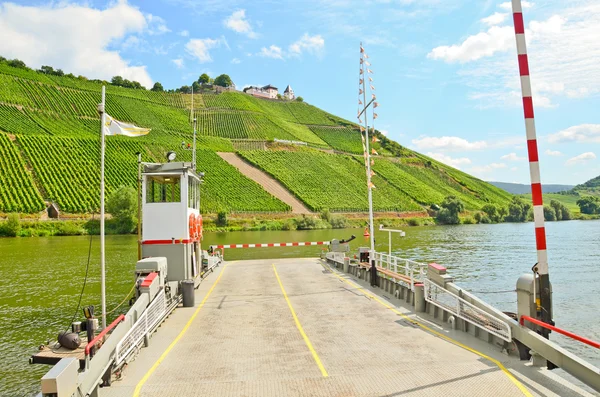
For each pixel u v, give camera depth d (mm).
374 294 18172
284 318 14359
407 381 8586
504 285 29109
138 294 13117
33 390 12664
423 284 14930
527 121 9531
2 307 22547
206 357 10477
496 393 7918
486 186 165125
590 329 19625
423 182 139250
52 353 9898
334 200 103000
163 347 11359
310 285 20828
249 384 8664
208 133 141125
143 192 17516
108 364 8609
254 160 117688
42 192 77312
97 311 21266
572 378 11453
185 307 16328
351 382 8625
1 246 51438
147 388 8562
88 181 83750
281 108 192375
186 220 17438
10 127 99562
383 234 73625
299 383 8648
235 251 47812
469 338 11539
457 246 52656
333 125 184125
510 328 9906
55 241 57688
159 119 139875
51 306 22734
